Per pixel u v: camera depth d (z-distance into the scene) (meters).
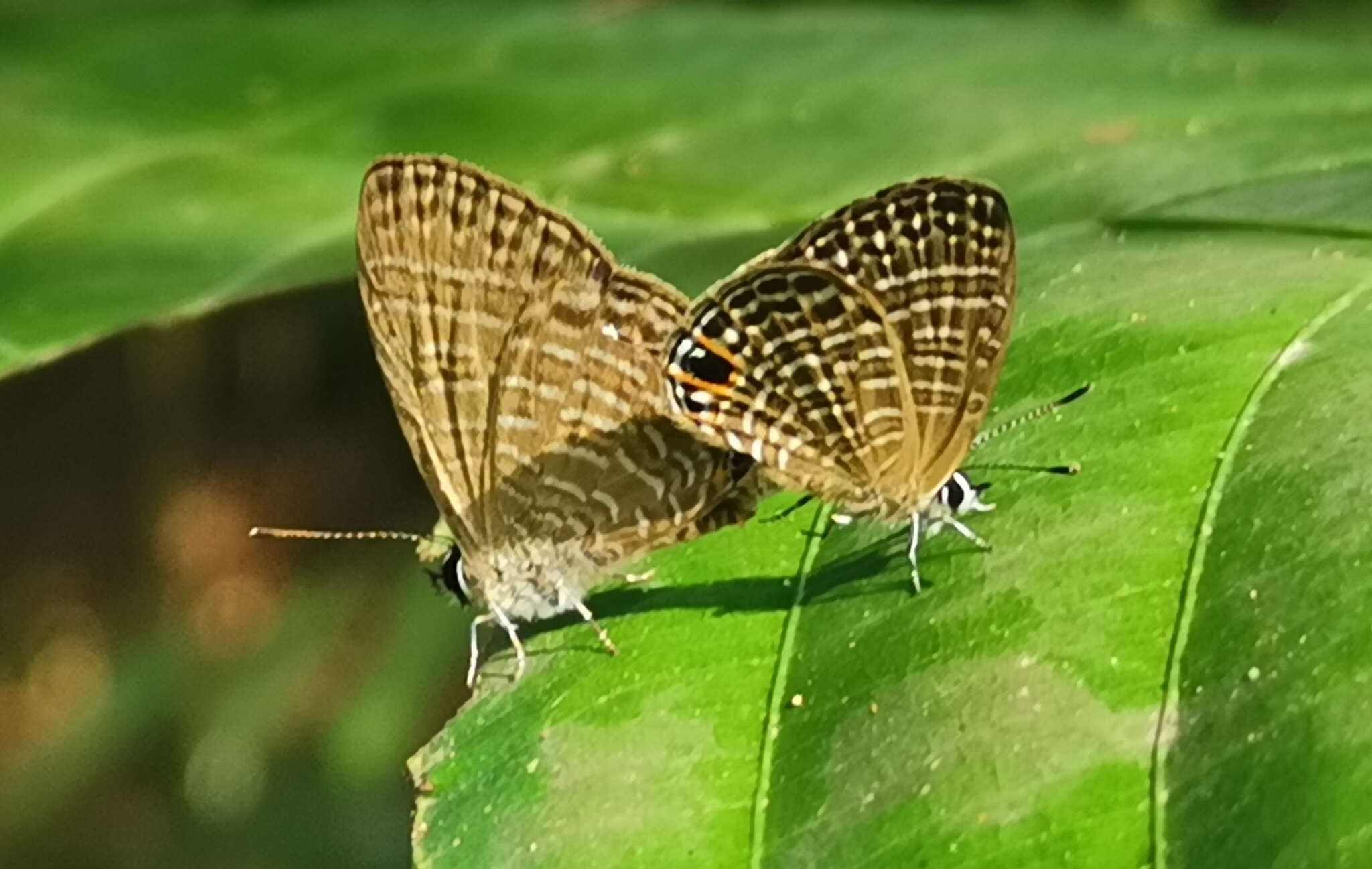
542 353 0.15
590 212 0.16
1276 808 0.13
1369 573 0.13
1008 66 0.17
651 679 0.14
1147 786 0.13
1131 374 0.14
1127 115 0.16
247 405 0.27
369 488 0.27
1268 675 0.13
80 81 0.17
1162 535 0.14
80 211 0.16
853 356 0.14
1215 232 0.15
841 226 0.14
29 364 0.15
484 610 0.15
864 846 0.13
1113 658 0.13
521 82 0.17
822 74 0.17
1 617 0.26
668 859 0.13
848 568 0.14
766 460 0.15
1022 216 0.16
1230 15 0.23
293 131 0.16
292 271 0.15
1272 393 0.14
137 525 0.27
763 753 0.14
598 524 0.15
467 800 0.14
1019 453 0.14
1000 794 0.13
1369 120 0.16
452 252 0.15
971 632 0.14
